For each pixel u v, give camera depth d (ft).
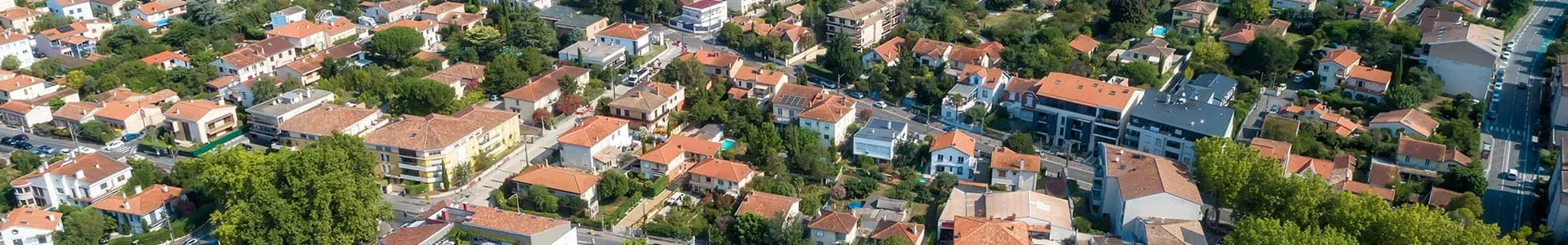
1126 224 498.28
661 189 566.36
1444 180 582.76
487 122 608.19
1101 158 577.84
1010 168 580.30
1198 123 618.85
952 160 602.03
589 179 547.08
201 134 628.69
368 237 486.38
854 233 495.00
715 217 529.45
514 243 461.37
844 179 598.75
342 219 478.59
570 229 483.10
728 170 563.89
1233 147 542.98
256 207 467.11
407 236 458.91
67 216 516.32
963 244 459.32
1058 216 505.66
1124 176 522.06
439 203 522.06
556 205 534.78
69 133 652.07
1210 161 525.34
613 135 615.57
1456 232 453.17
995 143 652.89
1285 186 495.41
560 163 602.85
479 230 467.11
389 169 568.41
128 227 527.40
